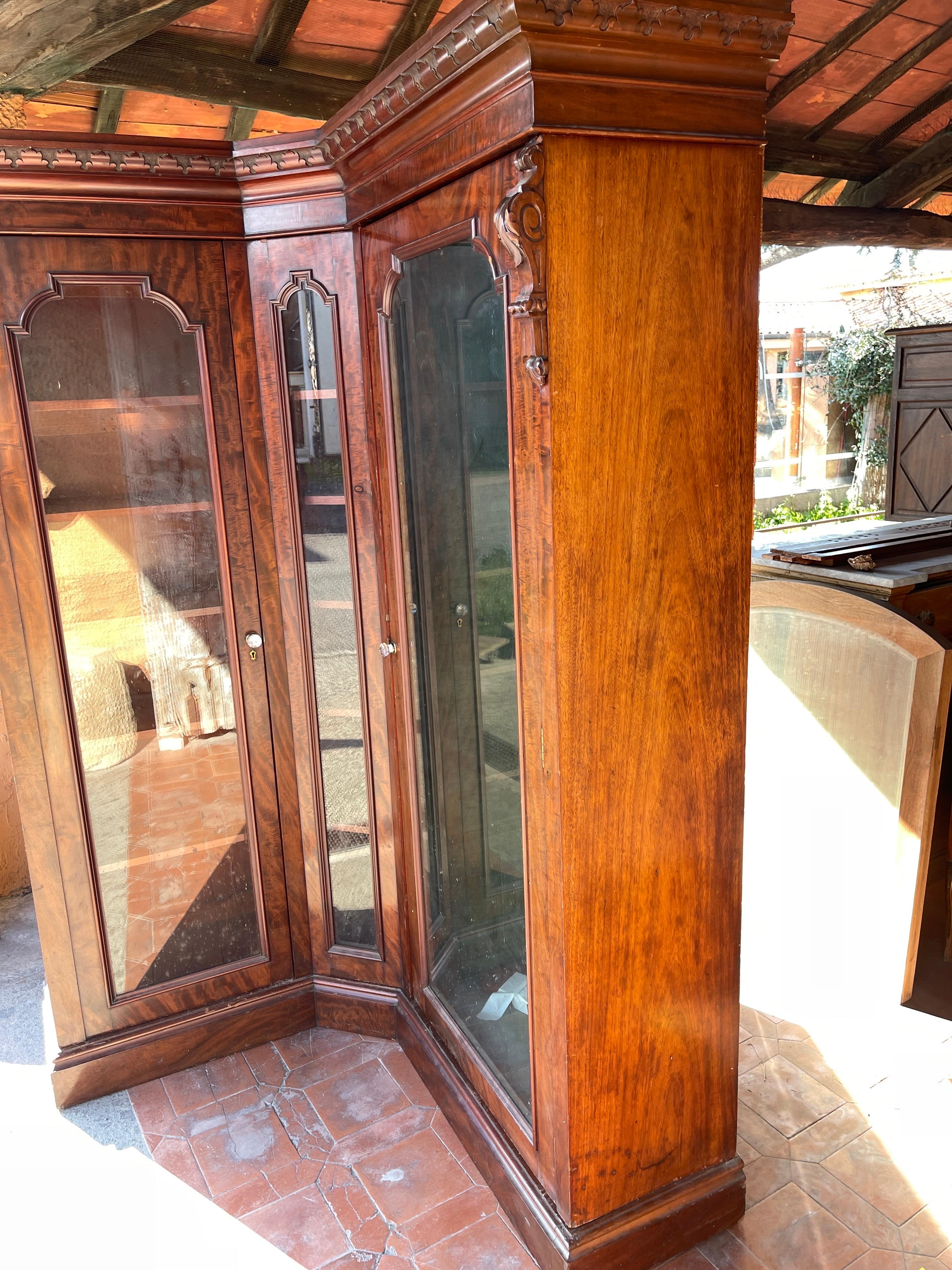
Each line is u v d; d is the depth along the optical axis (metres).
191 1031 2.37
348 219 2.00
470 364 1.59
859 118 4.68
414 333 1.81
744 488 1.53
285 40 2.86
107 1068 2.28
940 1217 1.84
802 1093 2.19
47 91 2.39
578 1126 1.60
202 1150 2.09
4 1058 2.44
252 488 2.22
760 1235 1.80
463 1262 1.76
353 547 2.18
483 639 1.71
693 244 1.38
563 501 1.36
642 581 1.46
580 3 1.15
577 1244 1.64
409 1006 2.38
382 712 2.25
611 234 1.31
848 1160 1.99
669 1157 1.74
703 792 1.61
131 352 2.05
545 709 1.46
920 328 5.30
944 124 4.90
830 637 2.56
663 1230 1.73
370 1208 1.91
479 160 1.36
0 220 1.88
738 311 1.45
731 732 1.62
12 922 3.14
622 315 1.34
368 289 2.00
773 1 1.28
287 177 2.01
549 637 1.42
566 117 1.22
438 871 2.13
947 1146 2.03
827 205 5.65
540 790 1.51
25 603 2.04
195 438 2.15
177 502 2.17
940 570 2.80
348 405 2.11
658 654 1.50
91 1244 1.84
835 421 10.05
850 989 2.57
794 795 2.69
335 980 2.51
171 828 2.30
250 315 2.14
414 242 1.71
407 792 2.21
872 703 2.47
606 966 1.56
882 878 2.51
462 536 1.73
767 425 10.19
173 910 2.34
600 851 1.51
